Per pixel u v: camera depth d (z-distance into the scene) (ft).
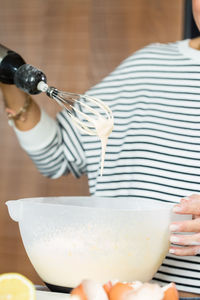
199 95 4.59
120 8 8.13
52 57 8.38
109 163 4.82
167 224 3.38
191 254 3.51
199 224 3.40
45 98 8.16
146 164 4.58
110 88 5.04
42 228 3.26
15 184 8.34
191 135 4.50
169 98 4.69
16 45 8.49
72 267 3.22
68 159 5.02
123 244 3.18
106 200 3.95
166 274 4.26
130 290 2.79
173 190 4.44
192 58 4.73
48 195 8.21
